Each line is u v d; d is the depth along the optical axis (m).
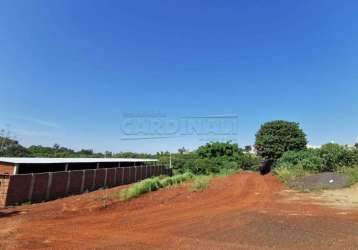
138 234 7.73
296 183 17.66
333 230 7.73
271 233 7.55
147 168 32.91
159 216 10.13
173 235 7.58
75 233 7.86
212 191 16.39
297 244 6.62
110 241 7.08
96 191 20.17
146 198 13.87
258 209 11.01
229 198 14.05
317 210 10.55
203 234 7.63
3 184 14.89
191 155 45.09
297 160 24.70
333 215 9.63
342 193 14.24
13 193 15.05
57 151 46.00
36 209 12.05
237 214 10.11
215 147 41.97
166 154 50.59
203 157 42.41
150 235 7.61
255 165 38.19
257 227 8.20
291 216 9.59
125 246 6.67
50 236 7.55
